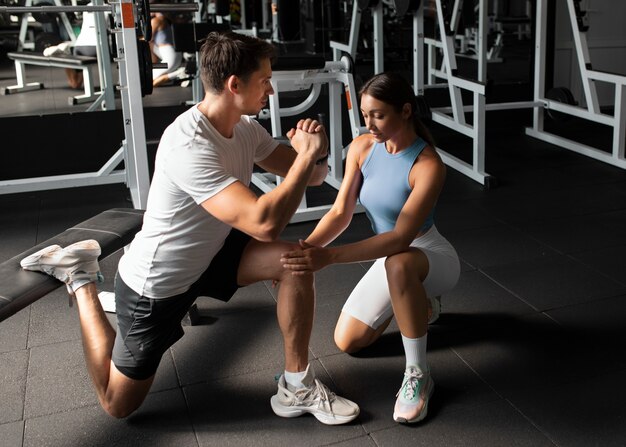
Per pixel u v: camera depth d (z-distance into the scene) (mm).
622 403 1837
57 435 1771
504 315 2324
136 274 1654
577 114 4215
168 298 1662
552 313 2326
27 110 4254
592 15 5094
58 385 1989
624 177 3781
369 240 1760
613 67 5258
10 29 4320
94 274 1869
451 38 4105
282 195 1488
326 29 4863
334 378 1993
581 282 2549
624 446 1671
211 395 1932
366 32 4992
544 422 1771
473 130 3844
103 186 3930
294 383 1805
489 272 2668
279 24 4797
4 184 3588
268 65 1530
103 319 1806
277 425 1798
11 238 3158
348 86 3342
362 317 2021
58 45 4340
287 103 4695
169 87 4617
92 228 2158
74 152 4273
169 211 1593
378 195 1881
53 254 1831
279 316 1742
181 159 1520
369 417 1819
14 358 2133
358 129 3375
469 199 3533
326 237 1951
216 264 1773
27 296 1762
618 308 2340
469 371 2008
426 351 1979
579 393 1888
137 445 1731
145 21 2438
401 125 1773
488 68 4992
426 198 1772
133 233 2172
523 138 4648
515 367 2020
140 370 1702
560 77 5195
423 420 1797
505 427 1757
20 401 1913
